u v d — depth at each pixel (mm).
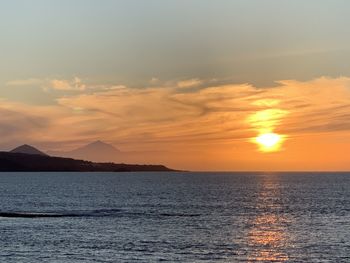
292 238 73438
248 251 63250
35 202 142250
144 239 71688
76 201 146000
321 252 62562
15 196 168000
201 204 134250
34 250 63125
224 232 79438
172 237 73688
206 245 67188
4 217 97875
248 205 131000
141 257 59094
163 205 131250
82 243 68188
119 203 138375
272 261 57625
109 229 81875
